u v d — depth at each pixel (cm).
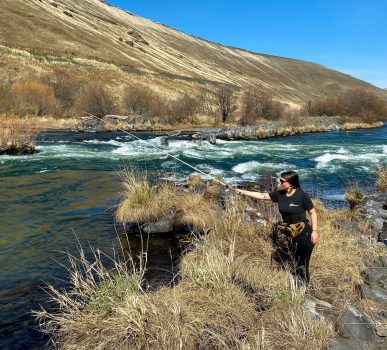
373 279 503
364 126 4747
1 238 766
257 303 459
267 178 1323
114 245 732
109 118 3878
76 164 1652
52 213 931
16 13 8138
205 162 1792
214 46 17125
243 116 4425
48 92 4109
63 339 422
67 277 597
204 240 634
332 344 369
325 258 556
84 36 8750
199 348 380
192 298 446
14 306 511
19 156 1823
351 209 934
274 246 560
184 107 4366
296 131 3700
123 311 395
